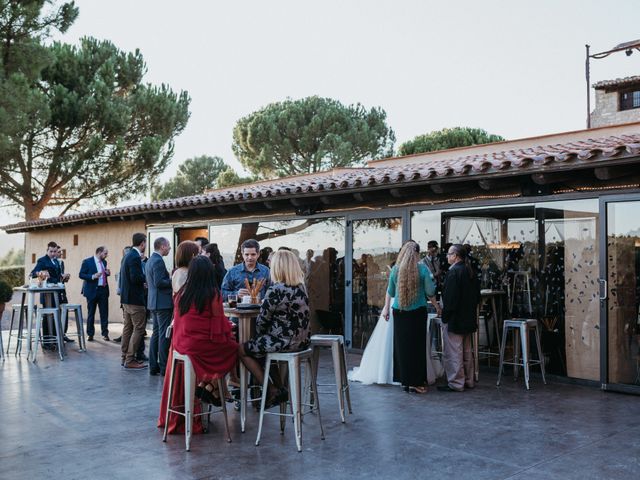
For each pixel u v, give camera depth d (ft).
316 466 14.32
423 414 18.93
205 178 123.13
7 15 41.24
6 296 29.40
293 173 93.76
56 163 63.36
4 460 14.89
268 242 36.29
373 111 97.76
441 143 94.73
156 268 24.82
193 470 14.11
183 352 16.07
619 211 21.98
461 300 21.99
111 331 41.47
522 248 24.84
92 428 17.63
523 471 13.88
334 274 32.42
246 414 18.83
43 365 27.78
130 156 70.13
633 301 21.76
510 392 22.04
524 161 21.61
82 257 54.90
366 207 30.66
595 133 33.81
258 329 16.35
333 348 18.13
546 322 24.22
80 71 66.18
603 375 22.22
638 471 13.85
